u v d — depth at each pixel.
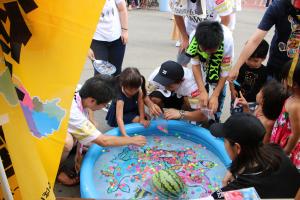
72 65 1.09
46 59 1.08
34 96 1.12
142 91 3.01
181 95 3.18
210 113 2.91
